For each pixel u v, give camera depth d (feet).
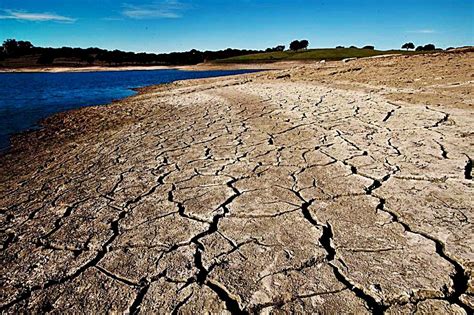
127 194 10.26
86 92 60.95
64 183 12.30
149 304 5.64
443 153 10.81
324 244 6.77
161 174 11.76
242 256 6.62
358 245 6.62
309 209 8.21
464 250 6.11
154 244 7.32
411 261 6.00
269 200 8.87
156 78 104.68
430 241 6.48
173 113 26.66
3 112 36.78
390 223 7.26
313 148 12.77
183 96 37.45
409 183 9.00
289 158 11.96
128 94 53.72
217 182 10.45
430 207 7.69
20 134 25.02
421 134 13.03
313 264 6.20
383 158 10.97
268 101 25.52
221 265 6.41
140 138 18.48
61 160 16.44
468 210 7.39
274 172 10.78
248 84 41.22
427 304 5.08
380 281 5.59
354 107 19.51
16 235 8.51
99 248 7.41
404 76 30.96
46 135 24.00
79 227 8.46
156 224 8.19
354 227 7.25
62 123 28.55
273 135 15.30
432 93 21.27
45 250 7.59
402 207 7.83
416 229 6.92
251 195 9.27
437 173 9.35
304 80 37.99
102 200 10.02
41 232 8.46
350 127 15.26
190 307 5.49
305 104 22.27
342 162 11.03
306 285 5.70
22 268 7.00
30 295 6.15
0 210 10.50
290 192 9.23
